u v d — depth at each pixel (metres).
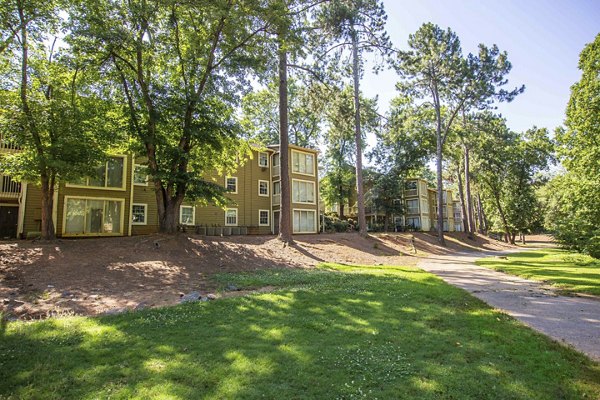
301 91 25.67
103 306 7.55
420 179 49.28
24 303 7.49
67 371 4.13
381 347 4.91
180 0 13.83
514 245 49.25
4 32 13.51
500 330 5.71
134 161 21.83
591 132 17.77
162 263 12.68
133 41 13.46
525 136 50.97
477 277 12.65
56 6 13.96
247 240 19.36
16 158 13.97
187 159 16.19
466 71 28.56
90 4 13.27
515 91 29.02
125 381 3.88
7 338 5.22
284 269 14.11
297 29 17.22
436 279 11.66
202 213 26.52
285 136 20.00
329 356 4.57
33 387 3.75
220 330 5.67
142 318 6.33
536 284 10.90
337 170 43.09
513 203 50.75
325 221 36.84
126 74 16.05
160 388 3.70
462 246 36.41
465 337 5.38
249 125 20.53
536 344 5.00
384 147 42.88
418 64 28.66
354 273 13.09
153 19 14.73
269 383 3.82
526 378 3.95
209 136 15.97
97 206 20.22
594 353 4.73
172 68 17.42
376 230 41.75
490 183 53.00
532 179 53.34
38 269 10.44
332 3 21.88
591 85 17.67
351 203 49.16
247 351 4.72
